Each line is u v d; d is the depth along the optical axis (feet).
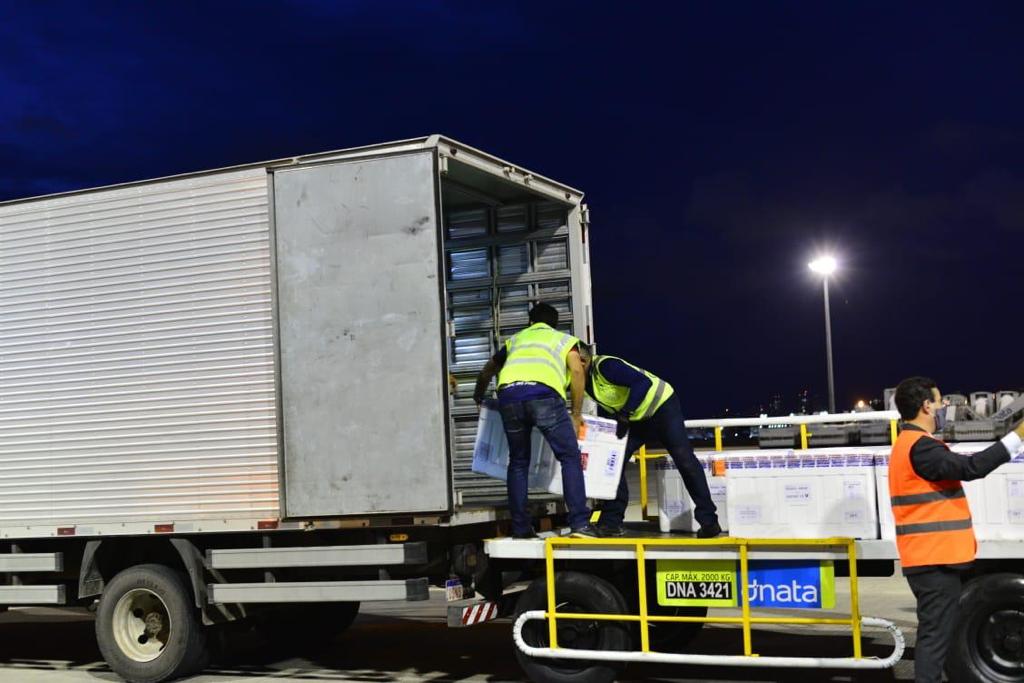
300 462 26.08
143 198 28.27
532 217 31.27
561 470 25.62
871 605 35.63
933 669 19.76
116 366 28.22
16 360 29.30
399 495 25.26
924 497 19.92
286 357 26.30
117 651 28.19
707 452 26.53
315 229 26.27
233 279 27.22
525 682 26.53
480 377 27.25
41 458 28.81
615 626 24.32
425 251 25.44
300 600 26.50
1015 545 21.76
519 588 27.25
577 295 30.60
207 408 27.22
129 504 27.78
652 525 28.94
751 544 23.24
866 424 27.40
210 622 27.78
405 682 27.07
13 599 29.58
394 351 25.49
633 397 25.70
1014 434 19.21
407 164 25.73
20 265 29.48
